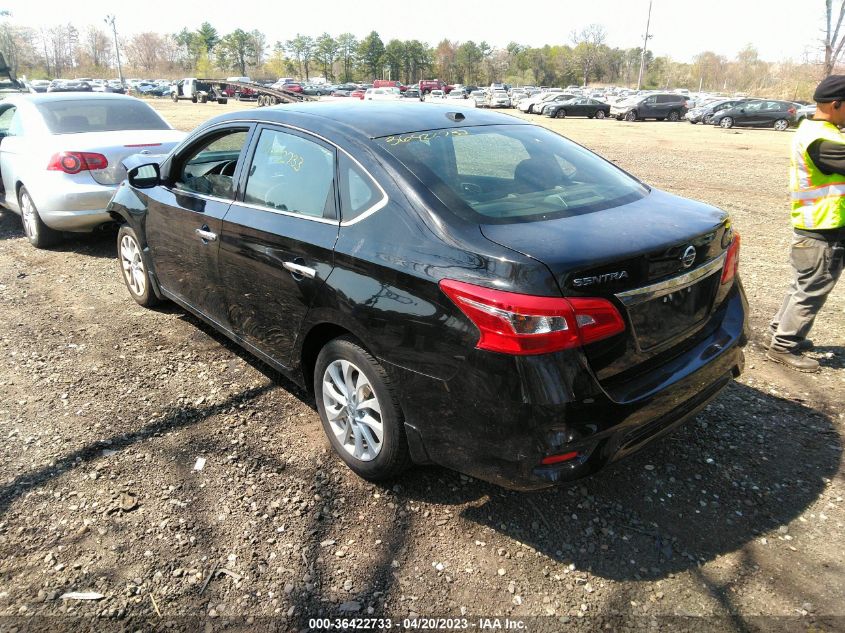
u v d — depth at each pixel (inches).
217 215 146.8
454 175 114.0
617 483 121.7
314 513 114.0
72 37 4820.4
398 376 106.3
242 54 5118.1
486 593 97.5
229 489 120.0
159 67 5078.7
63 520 111.4
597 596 96.8
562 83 4601.4
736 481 122.3
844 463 127.8
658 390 100.3
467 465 102.2
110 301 213.8
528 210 108.5
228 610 94.2
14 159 269.6
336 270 114.4
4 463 126.8
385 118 131.1
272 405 149.8
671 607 94.9
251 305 140.8
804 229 156.1
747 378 162.6
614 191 123.0
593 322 91.7
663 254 99.1
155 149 262.1
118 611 93.8
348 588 98.1
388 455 113.7
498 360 91.9
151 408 147.6
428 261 100.7
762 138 973.2
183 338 185.6
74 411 146.1
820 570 101.3
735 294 125.1
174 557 103.7
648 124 1338.6
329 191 121.3
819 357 174.6
